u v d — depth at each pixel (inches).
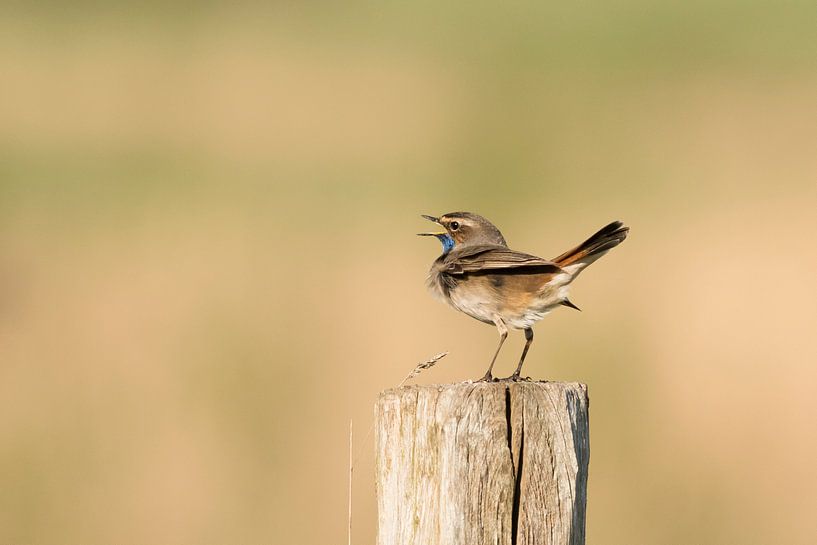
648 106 997.2
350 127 1021.2
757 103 979.3
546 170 866.8
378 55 1239.5
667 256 667.4
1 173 890.1
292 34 1332.4
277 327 598.9
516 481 215.6
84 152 961.5
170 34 1325.0
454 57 1222.9
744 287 623.2
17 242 733.9
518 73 1135.6
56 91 1123.9
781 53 1131.9
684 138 922.1
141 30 1337.4
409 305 622.8
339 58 1237.1
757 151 866.8
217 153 958.4
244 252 702.5
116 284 666.2
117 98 1115.9
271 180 880.3
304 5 1464.1
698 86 1042.1
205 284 653.9
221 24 1381.6
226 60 1233.4
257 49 1274.6
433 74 1167.6
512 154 908.0
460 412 217.5
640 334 590.9
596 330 592.1
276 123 1031.6
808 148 870.4
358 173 887.1
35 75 1171.3
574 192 799.1
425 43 1280.8
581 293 627.8
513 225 721.6
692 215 731.4
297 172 899.4
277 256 692.7
